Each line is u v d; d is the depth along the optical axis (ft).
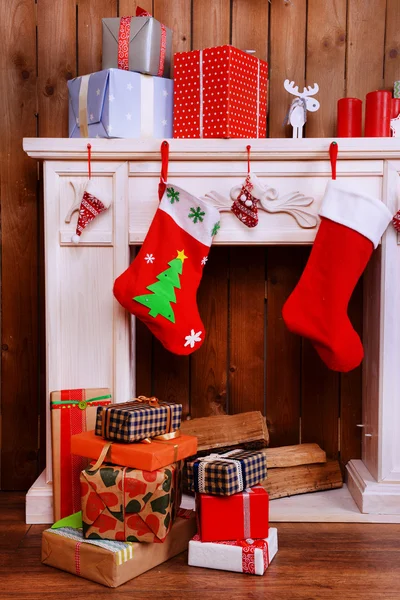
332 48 6.89
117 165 6.06
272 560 5.15
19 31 6.84
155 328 5.76
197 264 6.01
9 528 5.88
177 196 5.90
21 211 6.91
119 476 4.85
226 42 6.89
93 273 6.12
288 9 6.88
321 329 5.78
